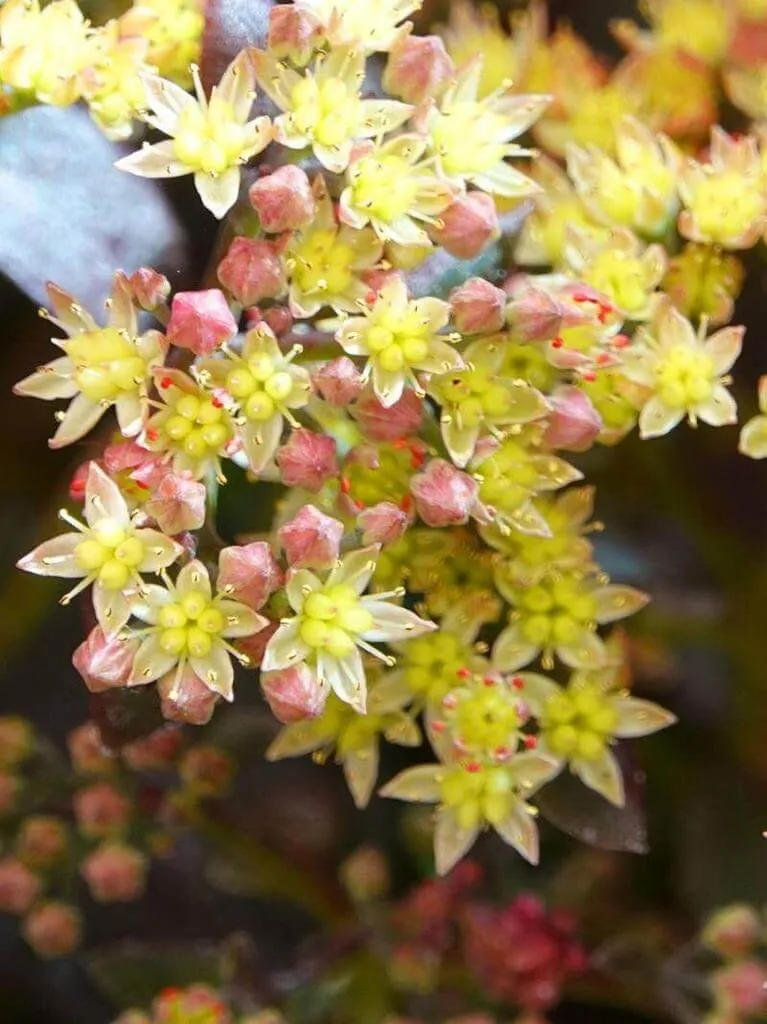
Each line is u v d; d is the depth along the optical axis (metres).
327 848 0.22
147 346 0.18
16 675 0.23
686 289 0.19
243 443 0.17
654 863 0.22
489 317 0.18
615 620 0.19
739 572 0.21
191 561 0.17
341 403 0.18
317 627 0.17
